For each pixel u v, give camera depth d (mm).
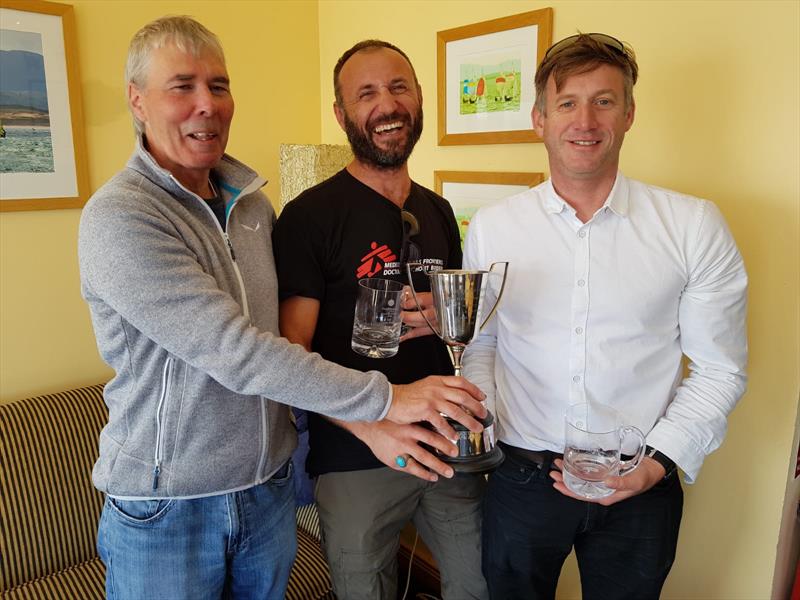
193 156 1069
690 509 1552
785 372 1354
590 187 1187
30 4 1773
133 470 1043
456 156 1986
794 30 1243
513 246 1256
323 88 2512
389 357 1242
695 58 1385
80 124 1920
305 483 1942
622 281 1159
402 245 1343
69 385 2014
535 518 1227
